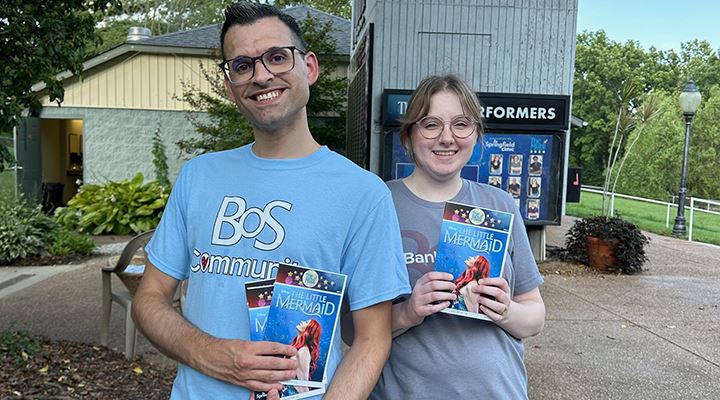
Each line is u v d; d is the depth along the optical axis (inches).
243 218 60.2
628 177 1164.5
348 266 60.4
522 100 329.4
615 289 289.3
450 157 74.3
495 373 71.2
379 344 60.6
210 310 59.3
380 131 333.7
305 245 58.4
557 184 335.3
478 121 75.2
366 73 350.9
